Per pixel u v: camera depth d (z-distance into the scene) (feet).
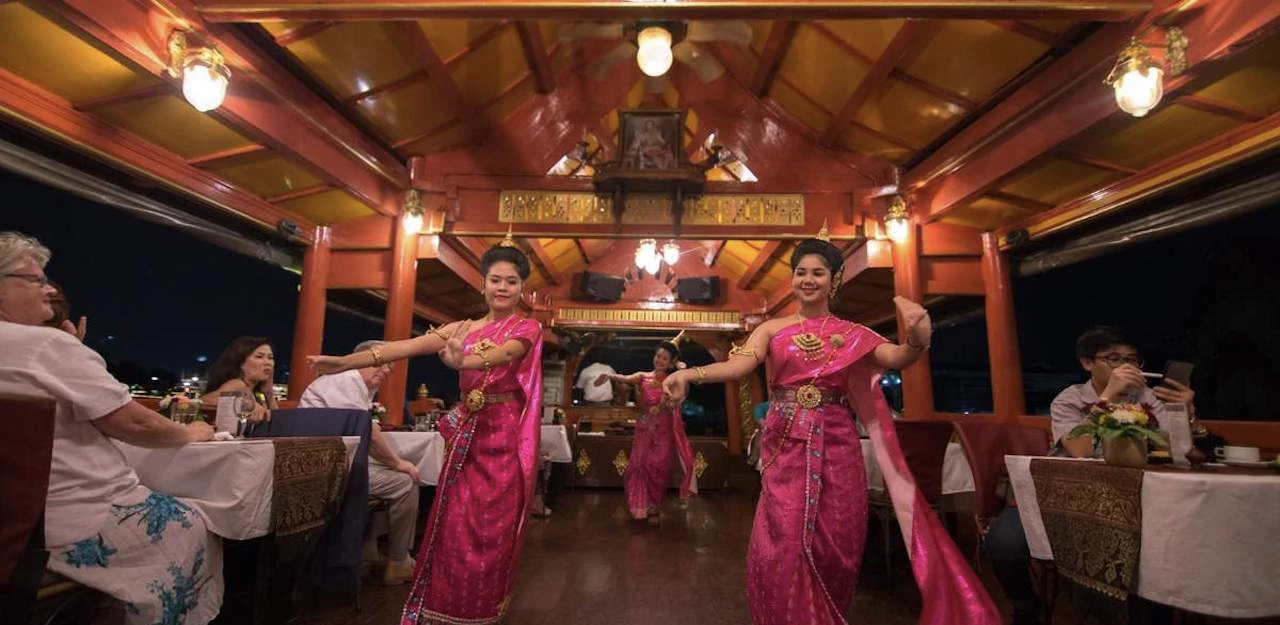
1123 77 10.19
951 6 10.36
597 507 23.15
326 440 8.46
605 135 21.81
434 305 29.25
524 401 8.07
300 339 19.21
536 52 17.84
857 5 10.39
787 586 6.30
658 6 10.64
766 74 19.27
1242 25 9.06
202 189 15.20
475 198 20.36
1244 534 5.02
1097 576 6.09
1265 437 11.81
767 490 6.89
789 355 7.14
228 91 12.37
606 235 20.35
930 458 11.92
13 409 4.17
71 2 8.99
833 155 20.75
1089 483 6.30
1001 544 8.42
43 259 6.03
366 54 14.84
